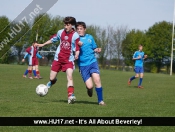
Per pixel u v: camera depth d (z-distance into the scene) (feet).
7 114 34.37
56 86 82.79
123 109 41.19
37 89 45.37
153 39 347.36
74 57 45.44
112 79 128.98
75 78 125.49
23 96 55.88
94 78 45.44
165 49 341.21
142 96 63.82
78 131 28.40
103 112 37.50
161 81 130.00
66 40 44.47
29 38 282.15
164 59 343.46
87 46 45.57
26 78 110.11
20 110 36.86
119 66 335.67
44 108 38.60
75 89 76.43
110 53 336.08
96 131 28.55
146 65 346.74
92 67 45.91
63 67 45.47
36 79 108.06
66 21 43.86
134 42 333.83
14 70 159.63
